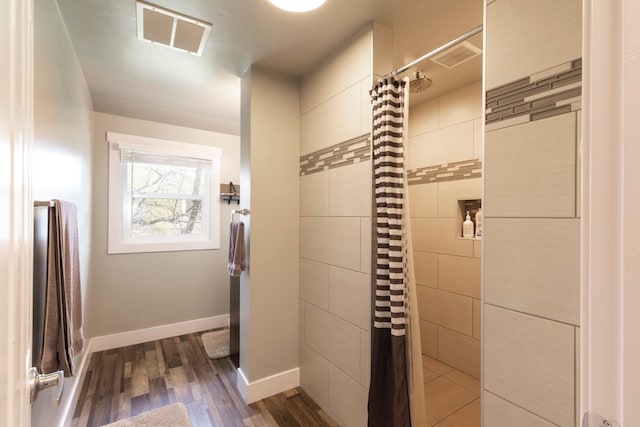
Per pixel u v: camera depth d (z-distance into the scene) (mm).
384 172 1384
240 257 1980
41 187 1146
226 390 2045
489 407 948
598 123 339
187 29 1571
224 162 3297
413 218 2639
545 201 820
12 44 462
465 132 2250
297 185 2084
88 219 2346
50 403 1306
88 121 2309
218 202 3246
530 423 848
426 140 2537
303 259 2043
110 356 2545
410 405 1355
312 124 1957
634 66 307
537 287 834
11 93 458
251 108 1921
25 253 554
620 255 314
